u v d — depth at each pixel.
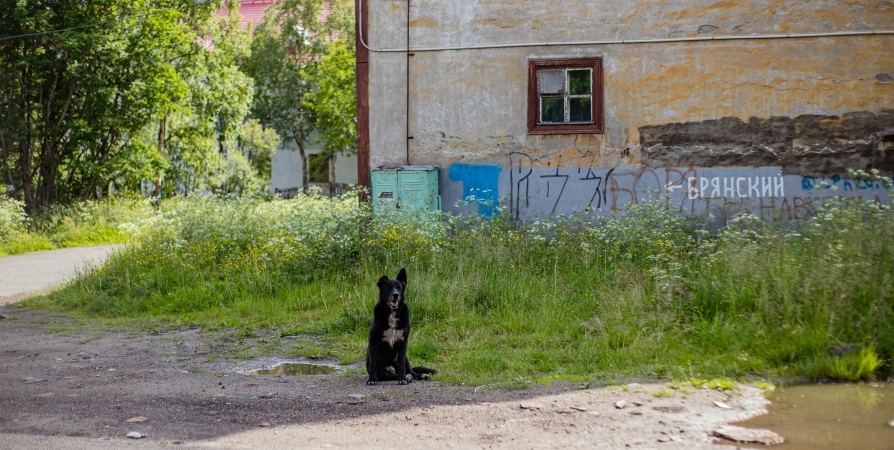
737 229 12.55
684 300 9.54
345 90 45.72
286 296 12.16
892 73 13.92
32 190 29.08
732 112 14.29
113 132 30.06
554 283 11.16
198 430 6.00
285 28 48.41
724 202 14.28
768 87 14.20
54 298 14.19
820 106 14.10
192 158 36.25
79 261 20.88
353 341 9.62
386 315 7.55
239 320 11.27
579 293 10.97
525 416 6.21
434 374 7.85
